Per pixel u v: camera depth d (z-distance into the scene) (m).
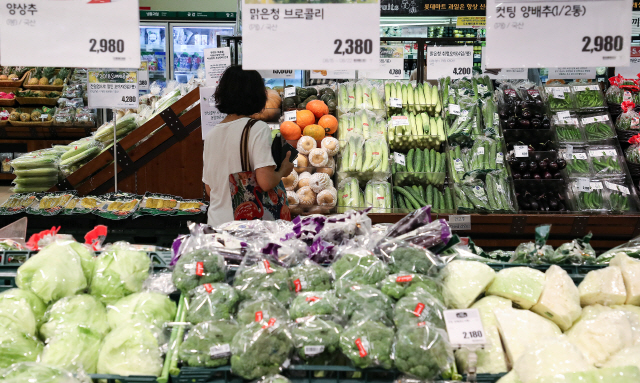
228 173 2.47
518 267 1.79
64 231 3.63
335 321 1.51
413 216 1.96
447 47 4.49
